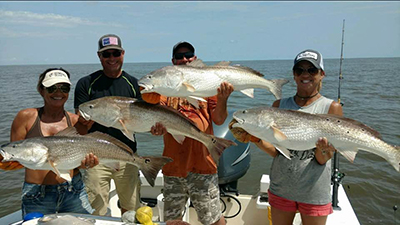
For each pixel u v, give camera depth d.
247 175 8.57
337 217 4.25
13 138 3.61
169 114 3.64
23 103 21.61
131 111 3.62
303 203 3.40
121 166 4.65
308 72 3.39
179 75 3.46
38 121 3.62
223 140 3.65
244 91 3.79
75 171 3.78
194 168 3.94
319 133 3.21
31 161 3.16
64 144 3.29
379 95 22.25
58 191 3.63
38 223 2.78
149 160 3.59
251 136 3.55
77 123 3.91
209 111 4.04
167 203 4.05
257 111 3.31
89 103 3.65
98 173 4.59
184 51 4.15
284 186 3.48
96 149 3.41
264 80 3.78
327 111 3.43
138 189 4.94
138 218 2.79
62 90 3.54
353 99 20.67
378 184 8.07
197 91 3.56
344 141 3.19
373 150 3.18
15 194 7.85
